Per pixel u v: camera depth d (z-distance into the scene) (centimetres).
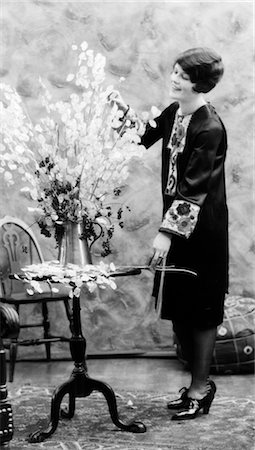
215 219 409
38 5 588
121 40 586
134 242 589
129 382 506
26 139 383
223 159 414
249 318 534
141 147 383
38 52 587
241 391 475
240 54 583
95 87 398
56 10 588
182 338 431
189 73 401
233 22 583
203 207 405
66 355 585
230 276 588
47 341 513
